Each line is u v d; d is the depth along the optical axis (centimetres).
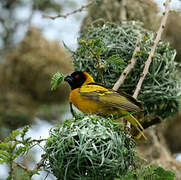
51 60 1623
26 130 626
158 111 1019
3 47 1716
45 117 1667
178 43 1520
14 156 607
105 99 827
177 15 1527
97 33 1058
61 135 697
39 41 1656
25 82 1659
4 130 1645
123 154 699
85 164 673
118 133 711
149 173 648
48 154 693
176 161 1376
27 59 1623
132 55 933
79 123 707
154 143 1372
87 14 1290
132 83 973
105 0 1272
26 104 1670
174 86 1031
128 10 1251
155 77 999
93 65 976
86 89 859
